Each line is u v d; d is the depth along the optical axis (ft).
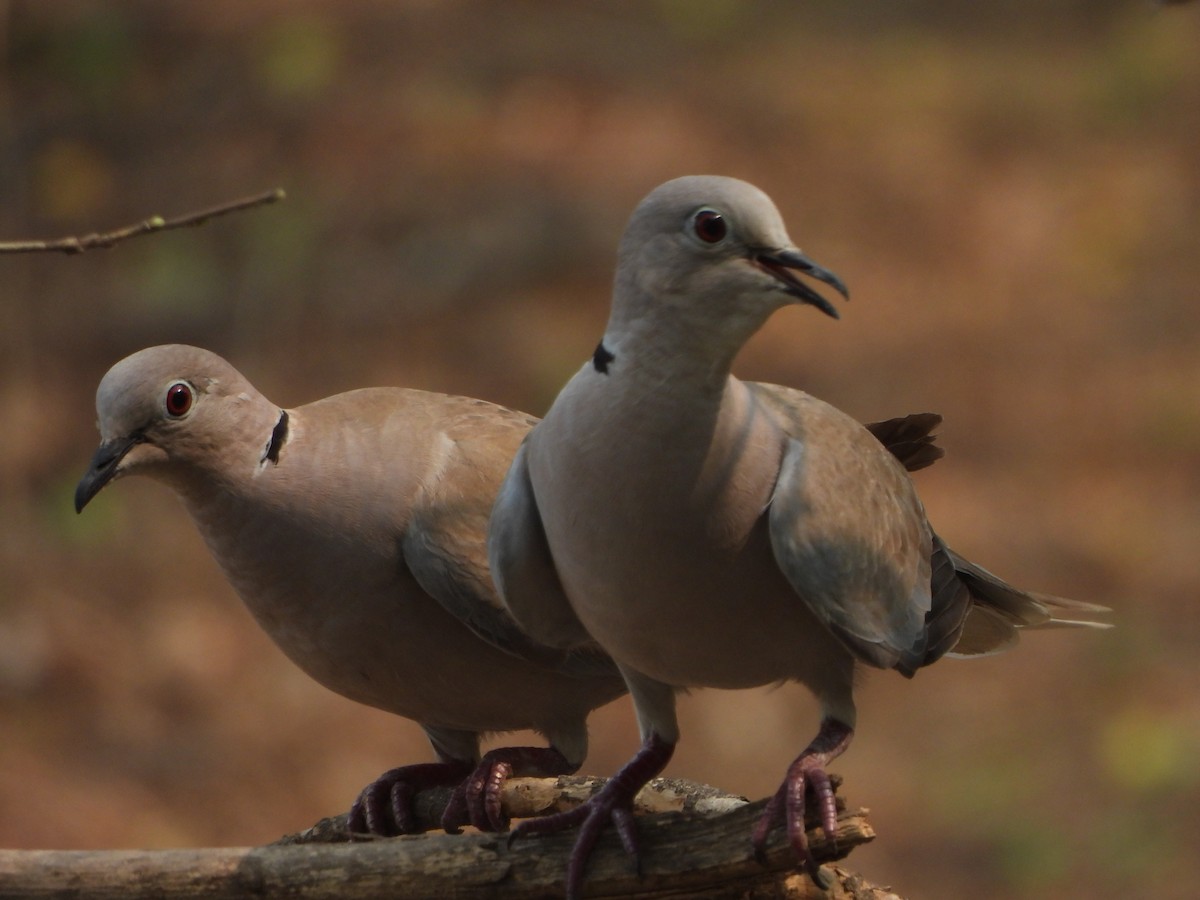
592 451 17.08
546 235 61.46
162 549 49.96
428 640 22.30
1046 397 58.03
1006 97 77.87
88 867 18.29
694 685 18.84
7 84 70.85
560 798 21.67
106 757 42.11
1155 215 68.90
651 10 81.82
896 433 20.85
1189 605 48.42
